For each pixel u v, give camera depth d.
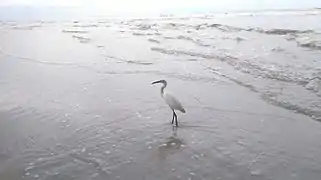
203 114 11.01
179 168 7.67
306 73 14.84
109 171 7.59
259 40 23.41
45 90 14.05
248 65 16.67
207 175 7.38
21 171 7.68
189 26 33.50
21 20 55.81
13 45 26.11
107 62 19.03
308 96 12.10
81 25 41.38
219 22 37.38
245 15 47.28
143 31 31.44
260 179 7.20
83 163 7.96
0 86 14.91
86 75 16.34
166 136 9.36
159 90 13.60
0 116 11.20
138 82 14.89
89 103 12.26
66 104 12.21
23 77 16.38
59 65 18.73
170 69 16.97
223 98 12.48
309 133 9.36
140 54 20.88
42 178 7.36
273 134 9.38
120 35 29.42
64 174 7.50
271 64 16.66
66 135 9.56
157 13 62.59
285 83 13.71
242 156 8.18
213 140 9.07
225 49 20.83
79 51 22.66
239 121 10.35
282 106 11.40
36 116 11.09
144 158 8.15
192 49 21.33
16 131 9.94
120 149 8.62
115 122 10.44
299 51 19.27
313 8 56.00
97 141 9.13
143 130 9.80
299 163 7.82
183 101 12.30
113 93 13.39
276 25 32.19
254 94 12.73
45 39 28.75
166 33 28.97
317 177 7.24
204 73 15.96
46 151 8.62
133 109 11.54
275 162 7.88
